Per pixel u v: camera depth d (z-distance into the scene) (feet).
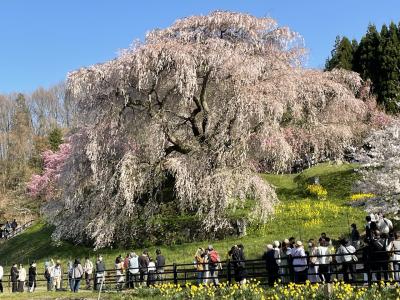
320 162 128.06
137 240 94.68
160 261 67.87
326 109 106.01
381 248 49.96
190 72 85.46
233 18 94.99
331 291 44.60
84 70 91.56
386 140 87.86
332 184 110.42
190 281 69.62
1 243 142.82
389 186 78.69
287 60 103.04
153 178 95.55
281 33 99.19
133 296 57.93
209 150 91.15
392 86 162.71
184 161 88.69
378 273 50.11
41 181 167.94
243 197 87.30
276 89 89.25
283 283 54.54
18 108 305.12
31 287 80.53
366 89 141.38
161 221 96.94
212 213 87.04
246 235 87.25
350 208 92.63
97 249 97.40
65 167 99.66
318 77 101.09
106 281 74.69
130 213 92.32
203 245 86.58
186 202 92.32
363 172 91.20
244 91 86.43
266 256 54.44
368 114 131.75
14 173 229.25
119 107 92.48
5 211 197.26
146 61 86.58
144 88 89.30
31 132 266.57
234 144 88.63
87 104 93.30
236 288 51.26
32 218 184.96
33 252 113.50
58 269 77.71
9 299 62.85
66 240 110.11
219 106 91.66
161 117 92.58
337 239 78.28
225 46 90.22
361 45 180.34
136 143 94.22
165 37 97.25
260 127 88.38
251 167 93.61
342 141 109.60
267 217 87.71
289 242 59.57
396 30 180.75
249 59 88.79
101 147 91.86
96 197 94.53
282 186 117.60
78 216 99.40
